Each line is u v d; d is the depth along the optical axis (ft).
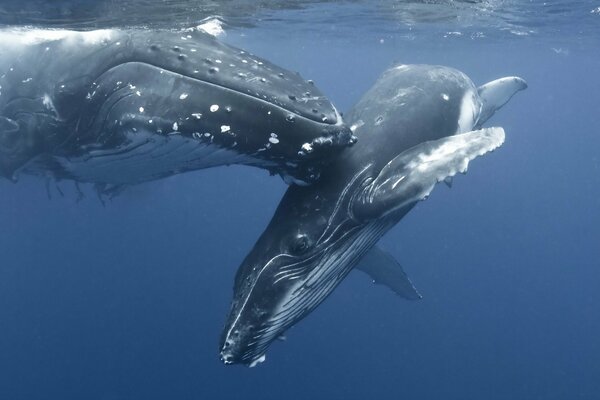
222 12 50.55
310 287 22.12
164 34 21.52
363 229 22.82
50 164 23.50
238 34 76.23
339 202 22.13
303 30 82.84
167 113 18.81
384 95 27.14
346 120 25.98
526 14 67.21
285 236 21.67
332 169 22.56
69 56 21.49
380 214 21.24
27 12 37.91
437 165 21.39
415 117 25.84
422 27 81.05
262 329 21.26
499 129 22.77
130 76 20.16
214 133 18.53
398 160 22.45
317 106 19.71
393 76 29.30
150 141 19.58
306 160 20.04
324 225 21.85
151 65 19.98
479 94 34.37
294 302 21.79
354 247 23.16
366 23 76.23
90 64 20.90
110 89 20.33
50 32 32.45
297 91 19.95
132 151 20.56
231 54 20.92
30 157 22.84
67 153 22.29
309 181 21.84
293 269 21.52
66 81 21.04
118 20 41.29
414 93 27.40
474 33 88.99
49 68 21.67
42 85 21.59
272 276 21.29
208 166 21.03
